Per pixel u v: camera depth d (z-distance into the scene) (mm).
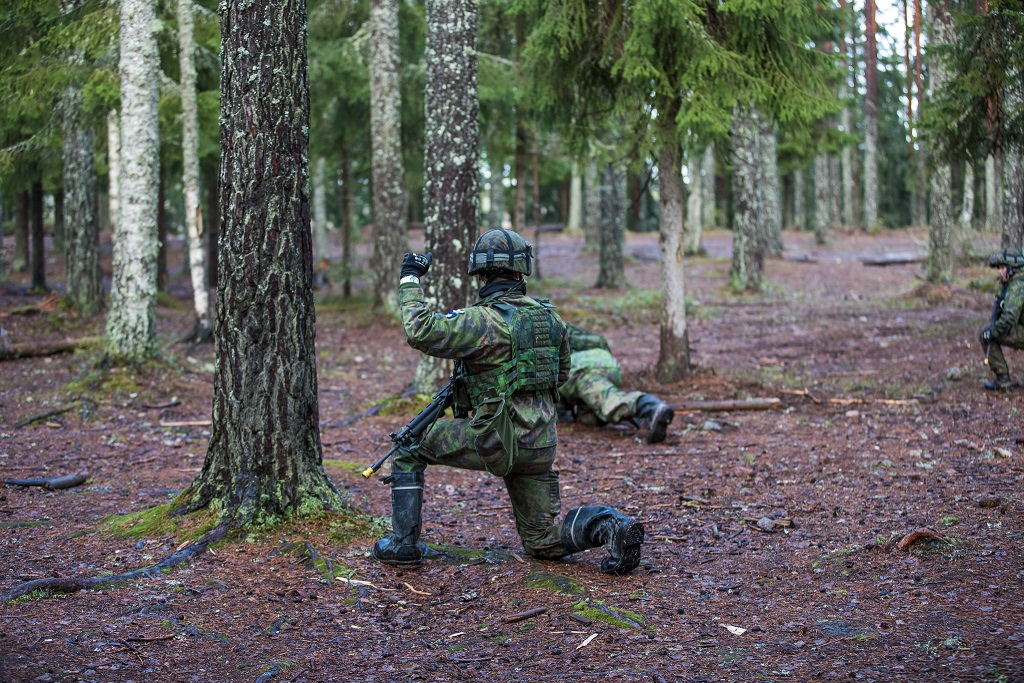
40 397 9570
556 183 49031
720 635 3625
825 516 5438
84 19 9969
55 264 29500
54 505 5820
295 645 3645
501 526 5418
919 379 9867
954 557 4445
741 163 20703
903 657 3260
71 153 16625
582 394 8227
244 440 4930
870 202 38000
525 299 4297
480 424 4176
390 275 17234
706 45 8984
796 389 9773
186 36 12945
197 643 3637
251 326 4891
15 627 3723
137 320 10516
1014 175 11438
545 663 3400
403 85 18859
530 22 10266
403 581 4410
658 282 23750
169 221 47094
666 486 6367
